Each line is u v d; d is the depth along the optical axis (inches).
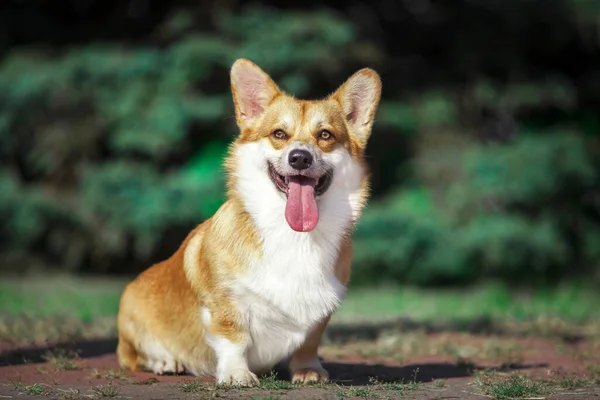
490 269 741.9
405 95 784.3
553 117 830.5
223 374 204.8
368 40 768.3
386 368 254.7
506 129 851.4
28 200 663.1
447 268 705.0
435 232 693.9
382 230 689.6
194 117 666.8
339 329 371.6
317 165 209.9
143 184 661.9
